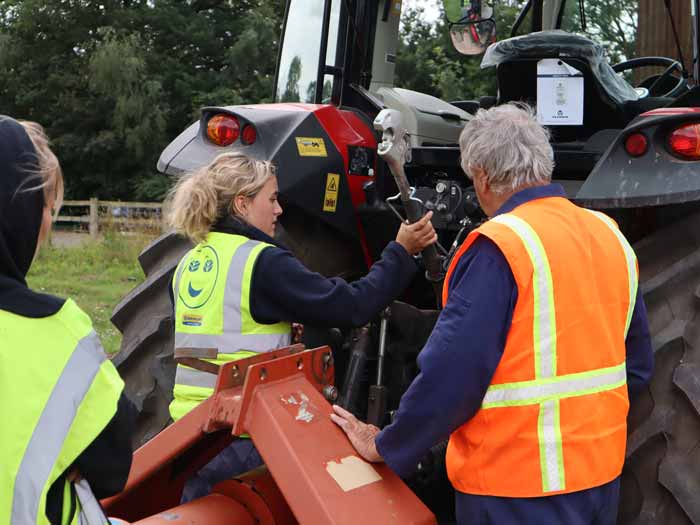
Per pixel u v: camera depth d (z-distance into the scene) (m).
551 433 1.98
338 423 2.20
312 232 3.31
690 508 2.38
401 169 2.46
